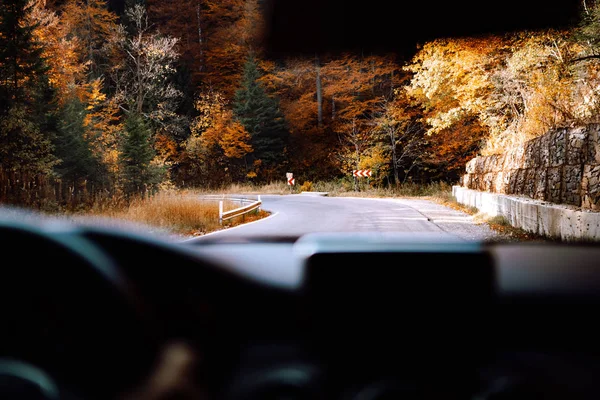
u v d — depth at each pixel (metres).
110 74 59.59
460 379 1.06
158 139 54.81
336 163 51.09
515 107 26.48
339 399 1.01
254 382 0.95
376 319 1.08
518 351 1.09
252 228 16.27
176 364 0.86
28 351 0.79
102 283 0.83
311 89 59.25
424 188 43.31
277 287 1.14
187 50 64.69
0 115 22.62
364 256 1.13
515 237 12.94
